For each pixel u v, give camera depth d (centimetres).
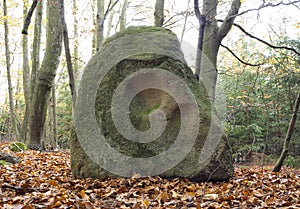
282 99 1020
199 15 554
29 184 377
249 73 1105
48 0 806
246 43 1358
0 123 1845
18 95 1670
